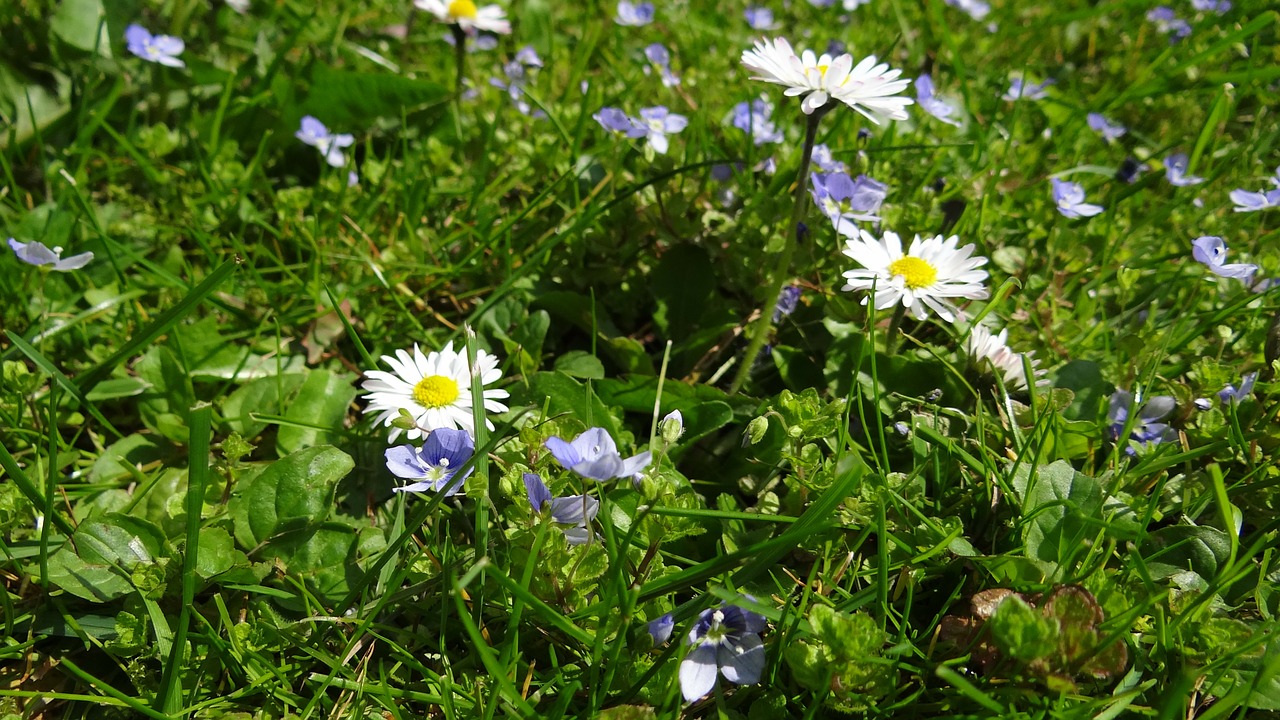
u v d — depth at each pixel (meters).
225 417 0.24
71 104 0.31
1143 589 0.20
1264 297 0.25
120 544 0.20
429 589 0.20
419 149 0.32
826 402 0.23
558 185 0.29
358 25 0.40
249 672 0.19
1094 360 0.25
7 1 0.32
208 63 0.32
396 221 0.29
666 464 0.21
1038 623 0.17
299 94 0.32
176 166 0.31
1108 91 0.40
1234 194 0.28
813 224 0.25
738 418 0.23
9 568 0.21
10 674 0.20
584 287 0.27
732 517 0.19
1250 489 0.21
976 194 0.29
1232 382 0.22
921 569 0.20
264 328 0.26
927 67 0.41
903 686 0.19
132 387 0.24
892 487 0.21
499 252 0.28
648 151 0.26
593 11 0.42
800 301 0.26
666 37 0.42
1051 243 0.27
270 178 0.32
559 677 0.19
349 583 0.20
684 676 0.18
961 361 0.23
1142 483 0.22
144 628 0.19
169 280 0.26
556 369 0.24
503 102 0.33
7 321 0.26
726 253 0.26
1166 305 0.27
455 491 0.20
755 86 0.35
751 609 0.18
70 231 0.27
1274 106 0.38
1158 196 0.32
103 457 0.23
